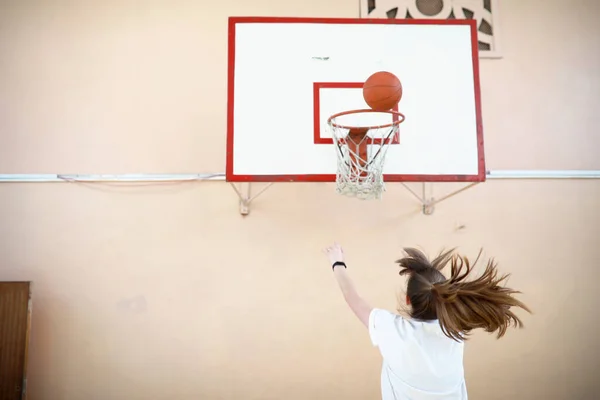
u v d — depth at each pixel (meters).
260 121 2.90
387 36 3.02
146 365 3.38
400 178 2.86
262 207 3.54
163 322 3.42
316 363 3.42
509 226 3.62
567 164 3.71
